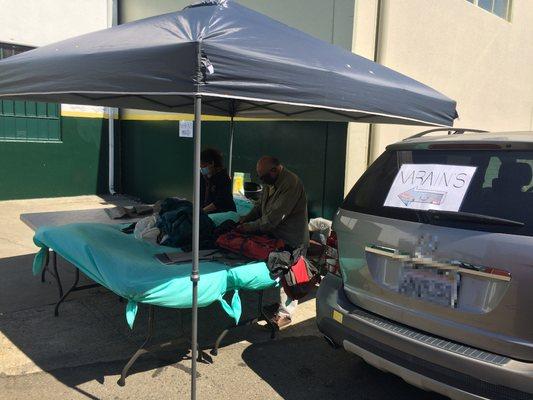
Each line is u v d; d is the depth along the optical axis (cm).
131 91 252
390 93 331
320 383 338
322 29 607
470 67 804
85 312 440
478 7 803
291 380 341
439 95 387
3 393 308
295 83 268
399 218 276
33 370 337
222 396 317
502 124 917
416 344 253
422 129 700
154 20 318
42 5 945
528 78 980
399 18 638
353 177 605
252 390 326
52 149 1004
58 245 398
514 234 231
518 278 224
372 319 281
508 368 222
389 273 279
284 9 655
